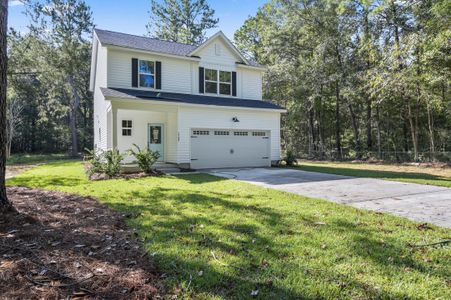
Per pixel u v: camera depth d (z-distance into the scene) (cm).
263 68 1720
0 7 468
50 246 358
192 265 305
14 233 402
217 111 1418
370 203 622
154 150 1515
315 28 2192
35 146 3525
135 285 265
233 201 625
